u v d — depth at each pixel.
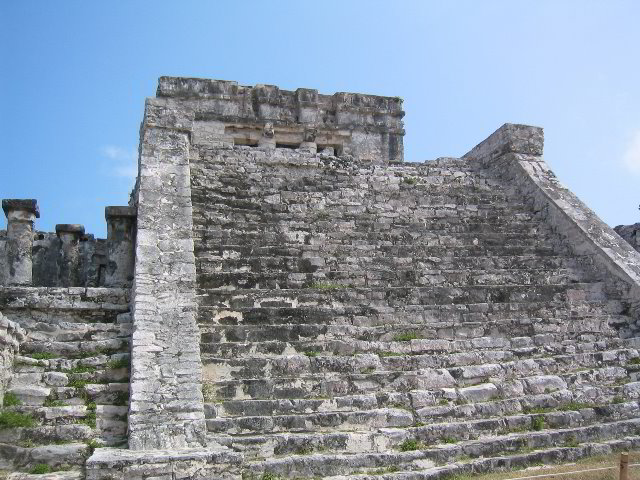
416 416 10.00
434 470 8.94
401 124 23.16
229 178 15.95
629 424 10.59
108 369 9.88
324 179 16.86
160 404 8.87
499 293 13.32
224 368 10.13
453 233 15.53
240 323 11.22
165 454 7.90
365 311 11.98
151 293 10.73
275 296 11.91
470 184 17.94
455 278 13.74
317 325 11.27
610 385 11.49
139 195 13.16
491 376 11.13
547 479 8.63
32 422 8.93
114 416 9.21
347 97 22.67
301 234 14.20
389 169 17.92
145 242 11.83
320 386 10.13
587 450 9.84
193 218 13.95
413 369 10.91
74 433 8.83
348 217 15.50
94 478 7.53
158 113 15.73
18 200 13.99
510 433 10.11
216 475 7.84
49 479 7.95
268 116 21.72
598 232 15.25
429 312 12.34
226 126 21.31
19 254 13.83
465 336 12.04
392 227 15.41
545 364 11.61
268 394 9.88
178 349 9.78
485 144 19.61
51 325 10.79
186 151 15.05
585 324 12.90
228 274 12.23
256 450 8.88
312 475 8.69
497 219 16.45
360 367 10.69
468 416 10.26
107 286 13.06
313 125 22.05
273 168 16.89
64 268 15.70
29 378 9.60
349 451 9.21
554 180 17.55
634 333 13.12
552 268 14.73
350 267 13.55
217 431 9.10
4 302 10.86
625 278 13.77
